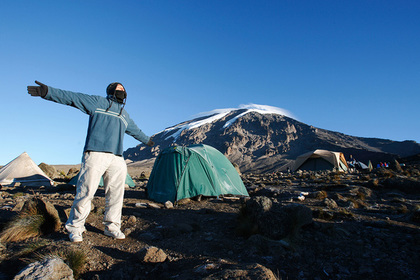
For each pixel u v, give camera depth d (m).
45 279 2.85
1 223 4.64
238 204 8.08
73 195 9.73
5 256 3.66
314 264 3.94
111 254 3.96
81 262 3.51
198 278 3.22
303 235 4.93
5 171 15.44
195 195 8.80
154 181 9.62
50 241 4.16
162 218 6.10
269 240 4.51
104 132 4.26
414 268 3.79
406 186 11.20
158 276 3.53
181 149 9.59
